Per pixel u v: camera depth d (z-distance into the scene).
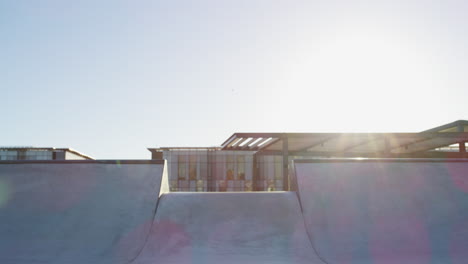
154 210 8.88
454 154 25.56
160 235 8.00
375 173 10.36
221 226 8.40
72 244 7.64
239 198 9.55
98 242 7.73
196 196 9.62
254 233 8.16
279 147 25.27
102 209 8.85
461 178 10.22
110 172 10.31
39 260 7.00
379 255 7.30
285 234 8.14
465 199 9.30
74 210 8.79
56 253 7.30
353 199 9.30
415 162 10.91
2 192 9.42
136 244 7.68
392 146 25.88
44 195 9.32
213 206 9.17
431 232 8.12
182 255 7.25
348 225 8.39
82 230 8.12
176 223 8.44
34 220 8.41
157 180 10.01
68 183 9.80
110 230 8.14
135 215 8.68
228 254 7.29
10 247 7.48
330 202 9.20
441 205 9.07
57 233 8.00
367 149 27.33
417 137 19.34
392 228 8.27
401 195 9.44
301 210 9.04
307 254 7.37
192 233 8.10
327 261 7.06
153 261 6.97
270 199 9.52
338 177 10.17
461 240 7.81
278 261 6.98
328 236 8.04
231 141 19.91
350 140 21.16
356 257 7.23
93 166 10.52
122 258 7.15
